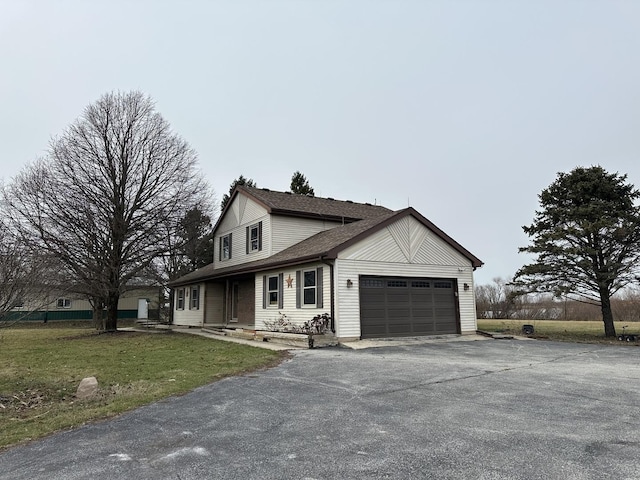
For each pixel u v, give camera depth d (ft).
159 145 74.23
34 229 62.90
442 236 55.62
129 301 128.06
